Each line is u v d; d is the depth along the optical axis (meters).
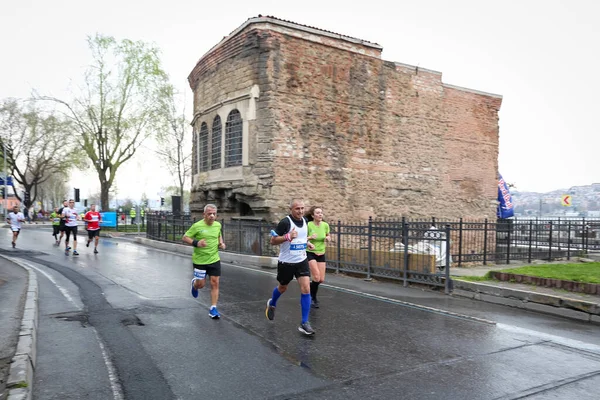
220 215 18.61
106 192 34.25
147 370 4.62
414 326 6.61
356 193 17.81
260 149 16.03
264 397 3.99
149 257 15.04
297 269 6.15
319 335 6.03
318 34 16.97
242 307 7.67
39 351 5.18
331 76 17.33
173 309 7.41
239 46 16.83
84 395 3.98
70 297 8.21
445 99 20.88
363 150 18.11
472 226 21.22
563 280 8.18
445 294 9.34
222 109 17.69
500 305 8.27
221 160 17.70
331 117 17.28
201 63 19.55
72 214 15.77
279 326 6.46
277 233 6.20
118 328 6.19
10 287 8.38
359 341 5.77
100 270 11.70
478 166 22.08
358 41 17.95
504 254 14.59
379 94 18.66
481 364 4.94
